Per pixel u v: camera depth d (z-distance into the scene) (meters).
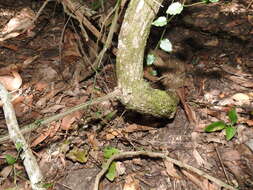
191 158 0.83
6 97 0.88
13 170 0.83
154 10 0.65
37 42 1.23
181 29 1.19
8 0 1.45
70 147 0.87
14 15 1.36
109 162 0.79
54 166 0.84
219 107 0.93
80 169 0.83
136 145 0.87
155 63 0.97
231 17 1.22
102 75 1.07
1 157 0.86
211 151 0.84
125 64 0.70
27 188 0.79
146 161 0.83
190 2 1.30
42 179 0.77
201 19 1.22
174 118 0.92
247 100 0.94
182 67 1.01
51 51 1.18
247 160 0.80
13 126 0.81
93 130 0.91
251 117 0.89
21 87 1.06
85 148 0.87
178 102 0.92
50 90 1.04
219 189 0.75
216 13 1.24
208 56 1.08
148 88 0.76
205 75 1.02
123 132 0.90
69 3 1.03
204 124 0.89
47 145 0.88
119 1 0.83
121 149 0.87
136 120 0.92
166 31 1.18
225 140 0.85
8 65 1.14
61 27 1.28
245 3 1.28
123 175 0.80
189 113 0.91
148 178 0.80
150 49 0.99
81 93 1.02
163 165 0.82
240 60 1.06
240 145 0.83
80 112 0.95
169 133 0.89
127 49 0.68
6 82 1.05
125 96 0.75
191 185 0.77
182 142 0.86
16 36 1.27
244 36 1.13
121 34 0.68
